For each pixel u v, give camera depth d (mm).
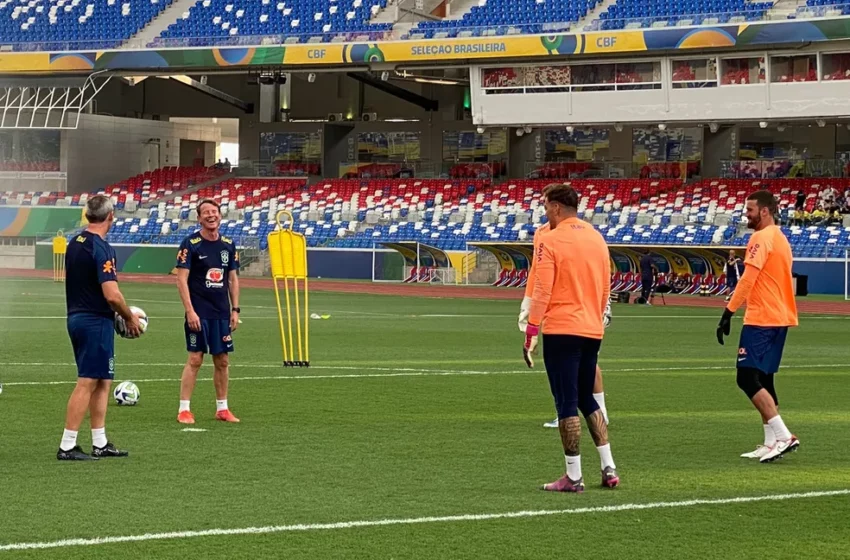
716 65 63375
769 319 14977
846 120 63250
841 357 29203
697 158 72812
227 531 10914
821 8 61188
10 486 12844
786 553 10398
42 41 78000
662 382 23516
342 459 14695
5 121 78250
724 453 15438
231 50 70938
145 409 18875
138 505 11961
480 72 68750
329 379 23281
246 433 16656
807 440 16578
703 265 60500
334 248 70375
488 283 66375
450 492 12750
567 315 12539
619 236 67375
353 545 10469
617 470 14164
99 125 82688
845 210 65250
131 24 78125
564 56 66125
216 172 83375
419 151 80125
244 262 71750
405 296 55531
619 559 10141
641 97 65312
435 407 19578
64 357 26359
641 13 66938
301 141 82562
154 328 34562
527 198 72500
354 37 70312
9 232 79500
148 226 76125
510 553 10266
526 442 16125
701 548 10539
